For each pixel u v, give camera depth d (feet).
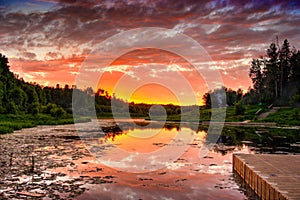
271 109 168.25
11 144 64.90
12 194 29.12
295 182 26.81
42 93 274.77
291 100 171.12
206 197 28.76
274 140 73.15
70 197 28.43
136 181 33.99
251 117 156.46
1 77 212.64
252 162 35.27
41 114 190.19
